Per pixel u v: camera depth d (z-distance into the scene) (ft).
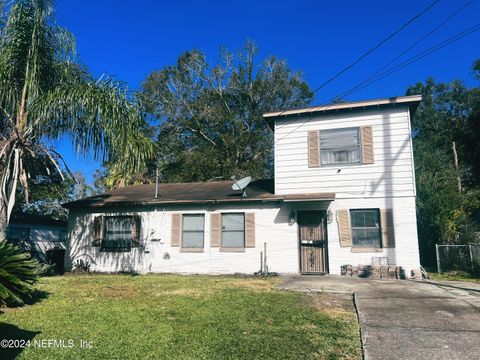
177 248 46.11
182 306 23.90
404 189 39.88
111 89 35.60
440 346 16.53
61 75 36.63
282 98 106.42
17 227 64.69
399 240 39.09
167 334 18.26
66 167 36.70
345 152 42.63
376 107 42.14
